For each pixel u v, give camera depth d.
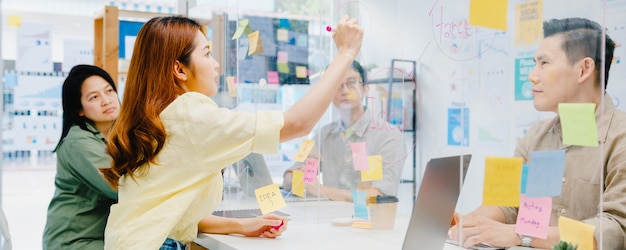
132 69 1.47
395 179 1.61
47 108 3.43
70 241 2.08
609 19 1.27
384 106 1.65
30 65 3.36
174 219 1.37
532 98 1.09
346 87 1.76
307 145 1.92
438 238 1.19
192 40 1.48
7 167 3.40
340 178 1.79
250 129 1.34
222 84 2.28
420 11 1.50
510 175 1.03
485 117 1.17
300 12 2.01
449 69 1.36
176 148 1.37
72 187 2.12
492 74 1.17
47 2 3.39
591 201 1.02
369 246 1.42
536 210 1.03
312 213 1.88
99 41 3.22
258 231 1.57
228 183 2.10
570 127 0.98
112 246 1.39
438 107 1.43
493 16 1.07
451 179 1.15
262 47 2.10
